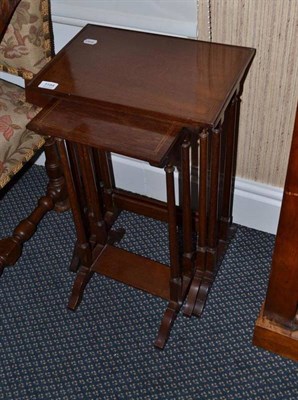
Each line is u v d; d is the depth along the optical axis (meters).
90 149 1.53
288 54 1.38
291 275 1.33
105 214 1.80
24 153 1.62
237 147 1.62
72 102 1.24
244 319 1.65
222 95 1.18
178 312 1.66
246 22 1.37
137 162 1.89
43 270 1.83
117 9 1.52
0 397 1.53
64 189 1.91
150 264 1.66
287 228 1.22
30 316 1.71
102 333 1.65
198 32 1.45
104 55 1.32
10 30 1.50
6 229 1.97
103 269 1.68
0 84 1.66
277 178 1.71
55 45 1.75
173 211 1.32
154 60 1.29
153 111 1.16
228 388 1.51
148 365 1.57
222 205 1.63
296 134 1.05
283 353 1.54
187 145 1.22
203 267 1.62
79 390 1.53
